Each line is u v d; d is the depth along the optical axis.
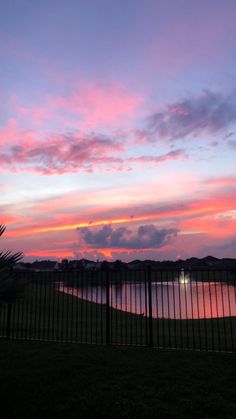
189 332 10.73
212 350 8.05
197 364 6.86
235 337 9.86
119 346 8.61
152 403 4.98
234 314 18.11
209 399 5.09
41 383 5.84
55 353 7.88
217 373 6.27
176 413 4.64
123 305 23.58
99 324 12.49
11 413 4.68
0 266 5.78
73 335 10.55
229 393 5.32
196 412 4.67
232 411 4.70
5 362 7.13
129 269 9.32
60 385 5.73
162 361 7.12
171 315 17.97
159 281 11.41
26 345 8.77
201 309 21.70
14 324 12.01
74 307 17.00
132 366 6.77
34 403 5.02
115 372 6.39
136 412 4.68
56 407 4.86
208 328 11.43
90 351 8.06
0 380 6.01
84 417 4.54
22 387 5.66
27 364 6.98
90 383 5.82
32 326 12.20
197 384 5.71
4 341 9.31
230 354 7.61
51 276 11.28
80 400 5.09
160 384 5.73
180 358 7.34
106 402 5.01
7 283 5.62
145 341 9.41
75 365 6.85
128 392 5.40
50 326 12.20
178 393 5.34
